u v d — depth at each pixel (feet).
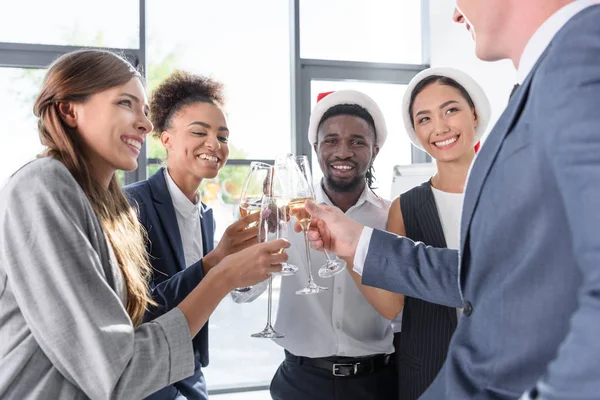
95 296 2.87
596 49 1.72
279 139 12.42
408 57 13.03
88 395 2.84
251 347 12.07
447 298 3.39
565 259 2.00
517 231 2.17
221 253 4.59
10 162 11.01
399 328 5.78
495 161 2.29
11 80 11.07
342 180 5.78
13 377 2.80
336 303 5.55
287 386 5.60
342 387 5.39
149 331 3.12
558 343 2.03
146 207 5.06
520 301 2.16
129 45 11.60
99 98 3.45
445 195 5.13
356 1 12.79
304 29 12.54
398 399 5.42
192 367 3.23
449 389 2.46
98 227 3.22
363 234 3.90
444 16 11.46
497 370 2.24
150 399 4.45
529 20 2.29
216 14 12.25
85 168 3.39
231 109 12.23
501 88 9.74
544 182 2.03
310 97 12.42
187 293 4.47
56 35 11.31
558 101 1.74
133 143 3.63
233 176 12.09
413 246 3.60
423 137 5.21
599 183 1.55
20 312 2.90
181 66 12.07
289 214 4.14
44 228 2.82
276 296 12.01
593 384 1.44
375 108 5.82
